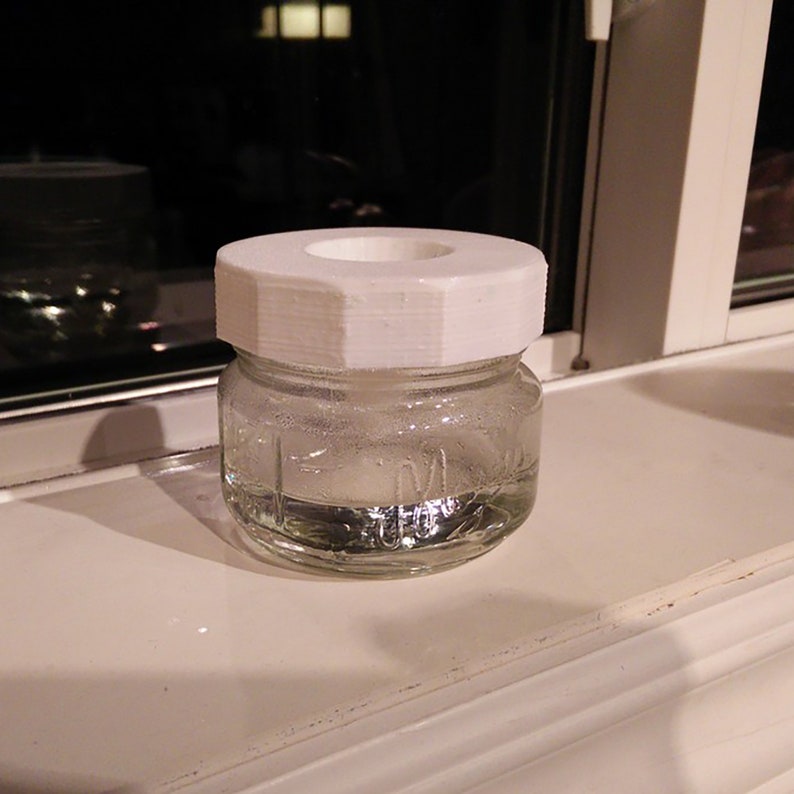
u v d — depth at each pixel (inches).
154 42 12.3
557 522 10.4
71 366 13.1
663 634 8.5
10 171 11.9
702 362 16.1
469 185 15.7
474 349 8.4
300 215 14.3
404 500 9.2
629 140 15.4
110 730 7.1
